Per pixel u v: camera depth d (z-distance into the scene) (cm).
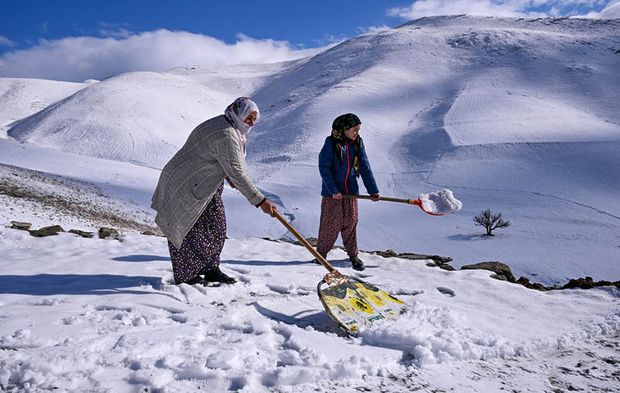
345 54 17612
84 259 604
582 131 8100
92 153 10156
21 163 6334
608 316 430
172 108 13900
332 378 296
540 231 4441
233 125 439
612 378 325
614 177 5984
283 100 15338
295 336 342
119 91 14038
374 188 598
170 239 454
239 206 5347
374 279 561
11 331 344
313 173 7406
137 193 5128
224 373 281
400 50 16162
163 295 436
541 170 6412
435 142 8219
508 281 587
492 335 373
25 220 1594
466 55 14788
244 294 467
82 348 310
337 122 586
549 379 320
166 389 264
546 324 418
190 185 439
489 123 8931
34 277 507
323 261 434
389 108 11319
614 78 11594
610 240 4119
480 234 4406
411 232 4491
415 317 409
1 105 19550
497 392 298
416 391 291
